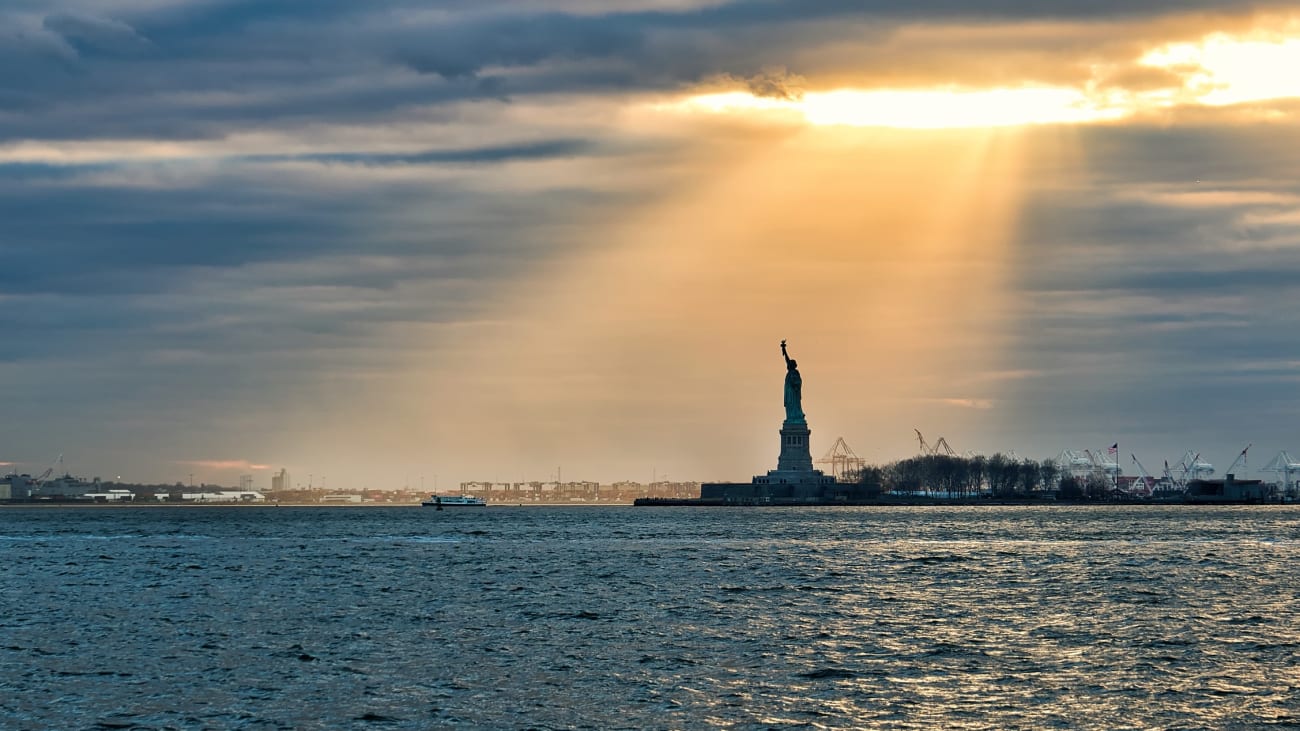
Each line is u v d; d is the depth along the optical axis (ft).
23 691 360.28
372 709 337.31
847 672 384.27
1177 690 357.61
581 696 352.08
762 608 547.90
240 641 451.94
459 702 345.31
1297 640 446.19
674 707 338.54
